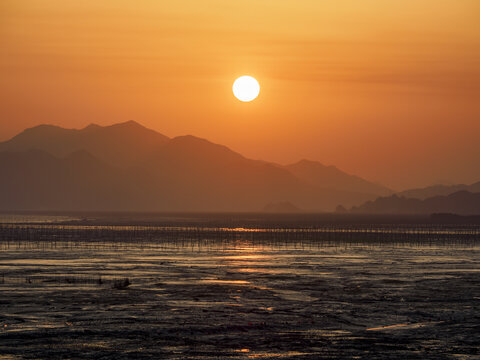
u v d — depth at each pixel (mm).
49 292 68438
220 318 54469
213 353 43094
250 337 47625
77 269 93250
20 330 49312
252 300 64188
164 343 45656
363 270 94625
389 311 58531
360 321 53875
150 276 84625
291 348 44531
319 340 46875
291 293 69312
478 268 98812
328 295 68062
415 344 45875
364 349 44344
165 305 60656
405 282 79688
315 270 94188
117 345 45000
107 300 63281
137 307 59469
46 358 41688
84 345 44938
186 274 87312
